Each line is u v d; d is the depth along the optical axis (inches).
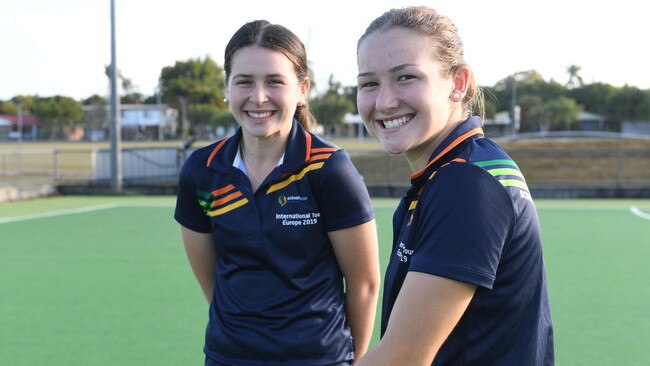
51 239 351.9
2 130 3095.5
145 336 183.9
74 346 175.5
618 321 195.9
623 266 277.9
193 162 101.0
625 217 444.1
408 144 62.4
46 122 3112.7
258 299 94.8
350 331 104.0
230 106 98.2
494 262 54.8
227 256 98.0
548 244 334.3
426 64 61.4
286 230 94.8
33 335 184.9
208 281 108.7
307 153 96.1
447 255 54.6
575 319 198.1
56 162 671.8
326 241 97.8
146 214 460.8
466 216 54.6
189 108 2847.0
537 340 58.8
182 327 192.1
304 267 95.6
